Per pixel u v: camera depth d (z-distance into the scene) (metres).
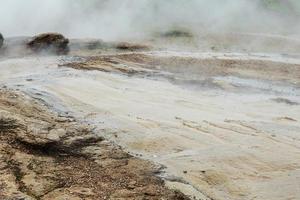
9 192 10.18
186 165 12.99
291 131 15.84
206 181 12.24
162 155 13.63
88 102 18.19
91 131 14.91
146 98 19.27
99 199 10.45
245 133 15.30
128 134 14.94
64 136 13.63
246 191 11.83
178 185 11.89
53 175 11.48
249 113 18.11
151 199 10.77
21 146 12.96
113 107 17.72
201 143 14.39
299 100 20.58
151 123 15.93
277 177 12.48
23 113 15.65
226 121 16.64
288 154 13.75
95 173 12.05
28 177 11.16
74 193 10.62
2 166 11.47
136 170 12.49
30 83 20.33
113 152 13.48
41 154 12.91
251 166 13.02
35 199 10.20
